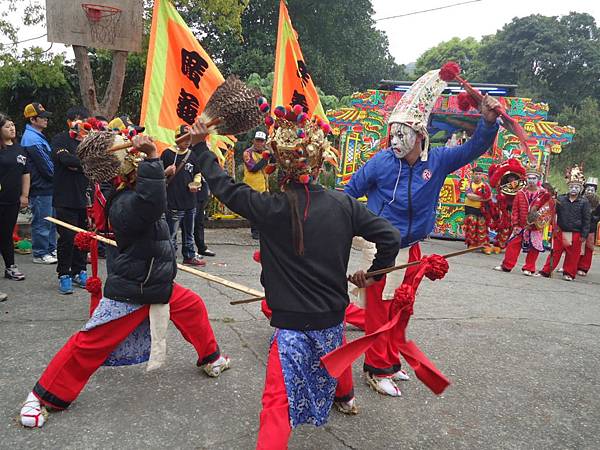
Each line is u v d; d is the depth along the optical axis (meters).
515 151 11.47
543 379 4.07
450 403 3.55
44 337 4.18
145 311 3.06
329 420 3.18
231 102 2.58
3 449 2.66
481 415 3.41
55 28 8.41
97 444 2.75
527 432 3.23
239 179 12.56
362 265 3.83
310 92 5.97
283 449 2.28
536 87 34.75
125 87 13.98
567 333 5.32
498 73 37.03
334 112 11.44
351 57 27.78
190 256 7.15
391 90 11.70
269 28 24.92
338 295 2.52
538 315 5.99
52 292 5.45
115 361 3.12
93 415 3.04
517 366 4.30
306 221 2.41
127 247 2.96
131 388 3.40
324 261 2.45
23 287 5.59
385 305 3.62
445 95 11.50
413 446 2.98
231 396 3.37
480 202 10.70
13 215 5.73
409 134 3.48
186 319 3.42
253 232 9.84
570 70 35.38
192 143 2.63
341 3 25.42
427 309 5.87
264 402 2.39
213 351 3.56
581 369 4.34
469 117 11.75
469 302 6.37
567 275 9.02
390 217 3.64
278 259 2.44
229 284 3.43
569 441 3.16
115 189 3.07
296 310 2.42
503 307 6.25
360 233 2.60
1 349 3.90
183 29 4.71
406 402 3.52
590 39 36.25
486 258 10.34
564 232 8.91
